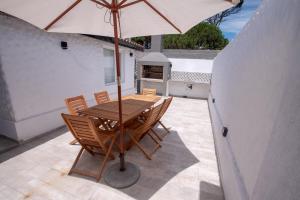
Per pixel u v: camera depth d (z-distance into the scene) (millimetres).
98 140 2525
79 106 3992
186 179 2660
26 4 1881
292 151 860
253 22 2184
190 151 3512
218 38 18719
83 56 5160
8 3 1794
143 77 9875
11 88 3324
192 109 7035
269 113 1312
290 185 831
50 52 4074
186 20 2264
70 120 2459
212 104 5879
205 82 8945
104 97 4742
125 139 3855
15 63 3355
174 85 9898
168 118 5691
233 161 2107
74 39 4754
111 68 7020
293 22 1123
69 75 4715
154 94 5566
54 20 2262
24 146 3477
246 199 1490
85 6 2236
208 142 3953
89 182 2520
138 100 4402
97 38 5242
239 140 2062
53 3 1995
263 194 1151
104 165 2639
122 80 7824
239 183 1733
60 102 4504
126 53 7848
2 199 2191
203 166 3006
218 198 2312
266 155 1201
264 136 1345
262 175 1221
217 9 1867
